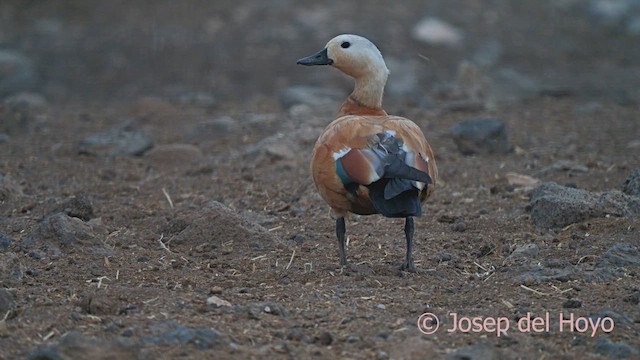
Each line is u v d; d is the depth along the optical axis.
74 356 7.49
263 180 14.91
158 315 8.80
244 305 9.14
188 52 26.19
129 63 25.62
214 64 25.36
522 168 15.69
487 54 26.28
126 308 8.95
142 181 15.14
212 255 11.05
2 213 13.07
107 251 10.96
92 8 29.61
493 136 16.66
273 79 24.19
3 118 19.83
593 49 27.42
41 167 16.08
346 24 27.56
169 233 11.98
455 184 14.66
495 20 28.77
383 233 12.07
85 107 21.70
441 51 26.19
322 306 9.20
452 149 17.16
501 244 11.51
